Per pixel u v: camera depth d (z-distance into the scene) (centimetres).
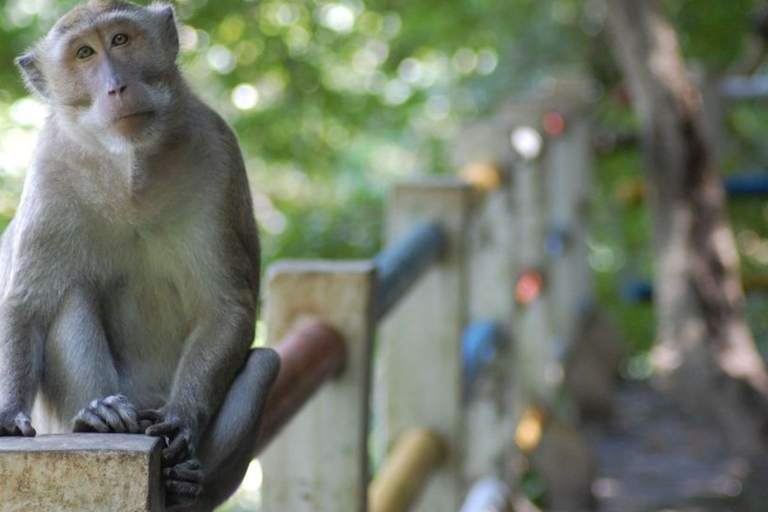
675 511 908
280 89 1342
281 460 483
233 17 1266
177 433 352
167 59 460
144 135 439
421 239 592
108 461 281
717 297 827
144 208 445
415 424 629
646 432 1136
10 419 361
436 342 629
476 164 791
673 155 843
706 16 1469
